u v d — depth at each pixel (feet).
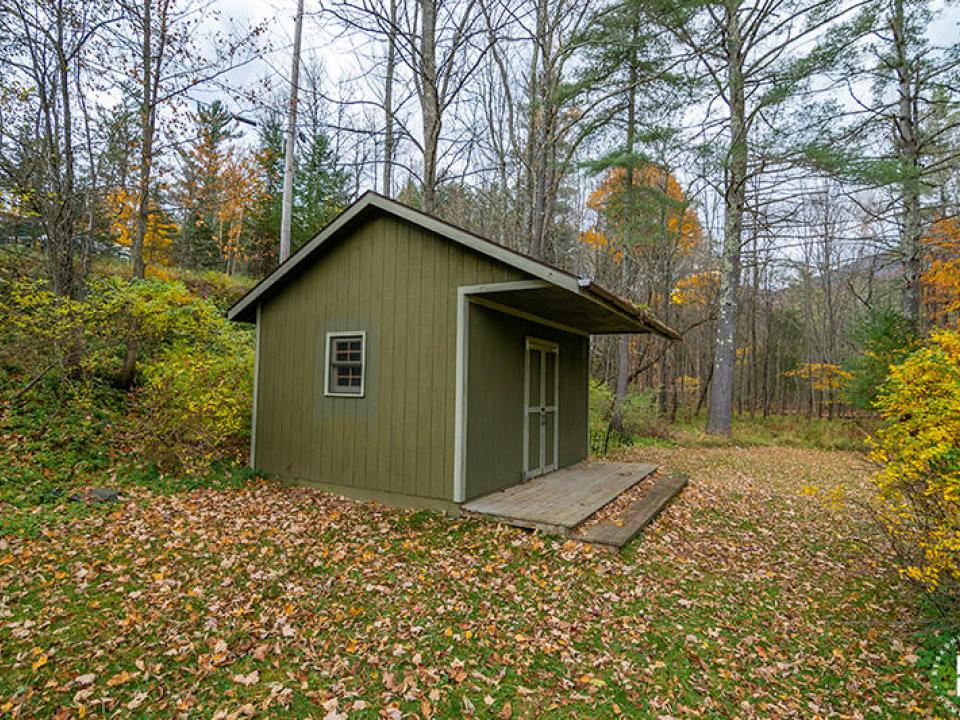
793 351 74.23
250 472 24.38
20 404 23.88
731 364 47.19
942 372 13.71
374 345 21.94
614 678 10.35
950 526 11.76
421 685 9.84
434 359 20.49
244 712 8.87
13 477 18.61
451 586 13.94
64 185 29.48
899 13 37.47
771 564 16.87
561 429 29.22
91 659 10.04
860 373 41.83
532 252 42.22
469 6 30.91
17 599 11.87
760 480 29.94
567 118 45.96
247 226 63.98
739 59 43.32
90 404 25.45
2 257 29.25
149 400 23.98
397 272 21.52
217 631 11.26
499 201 57.06
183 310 27.37
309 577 14.08
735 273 46.88
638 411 48.19
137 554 14.70
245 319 26.63
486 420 21.47
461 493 19.70
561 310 23.77
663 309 54.13
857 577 15.76
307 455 23.61
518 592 13.78
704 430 50.06
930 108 44.62
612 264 60.03
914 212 41.14
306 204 53.83
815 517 22.33
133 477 21.16
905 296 41.65
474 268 19.75
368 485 21.75
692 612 13.30
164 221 48.75
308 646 10.93
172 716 8.71
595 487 23.54
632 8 35.65
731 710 9.58
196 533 16.55
